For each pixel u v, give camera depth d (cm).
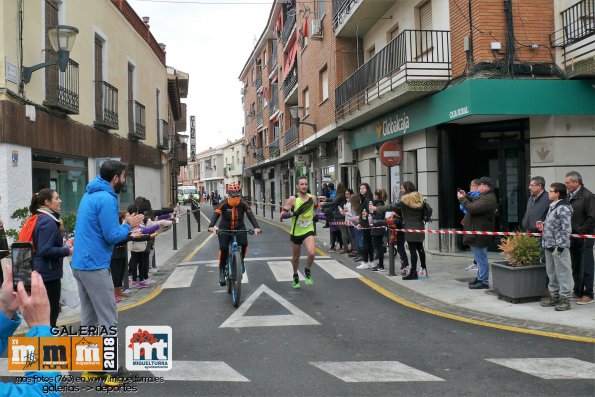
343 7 1683
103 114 1419
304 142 2416
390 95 1245
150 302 778
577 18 979
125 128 1675
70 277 670
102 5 1447
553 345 516
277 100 3297
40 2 1040
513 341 534
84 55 1293
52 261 502
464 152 1198
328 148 2273
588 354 485
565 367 450
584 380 419
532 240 717
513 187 1134
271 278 952
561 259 645
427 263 1080
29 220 502
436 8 1227
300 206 797
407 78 1149
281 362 481
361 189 1057
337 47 1816
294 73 2645
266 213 3506
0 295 176
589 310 650
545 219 697
